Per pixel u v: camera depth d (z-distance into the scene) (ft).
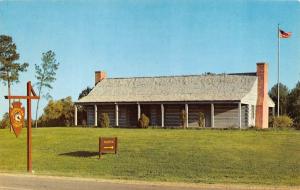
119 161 84.79
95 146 105.09
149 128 148.15
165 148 96.89
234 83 164.45
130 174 71.36
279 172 70.85
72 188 51.65
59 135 127.03
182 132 126.82
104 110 175.32
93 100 173.27
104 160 86.63
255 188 52.24
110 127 158.92
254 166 76.48
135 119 171.12
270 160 81.92
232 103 151.43
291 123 154.20
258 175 68.39
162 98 164.45
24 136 129.29
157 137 115.14
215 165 78.02
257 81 166.09
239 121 146.41
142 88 177.47
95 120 170.71
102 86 185.98
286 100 247.50
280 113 246.06
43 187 52.42
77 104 172.86
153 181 59.16
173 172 72.69
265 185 56.59
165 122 165.17
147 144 103.24
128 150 96.12
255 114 164.86
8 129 170.19
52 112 189.88
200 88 166.40
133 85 181.27
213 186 53.57
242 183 58.49
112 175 69.72
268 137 111.24
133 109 171.53
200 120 151.84
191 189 50.98
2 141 120.26
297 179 64.49
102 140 90.68
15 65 163.94
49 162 87.15
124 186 53.26
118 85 184.03
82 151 98.94
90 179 60.03
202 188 51.80
